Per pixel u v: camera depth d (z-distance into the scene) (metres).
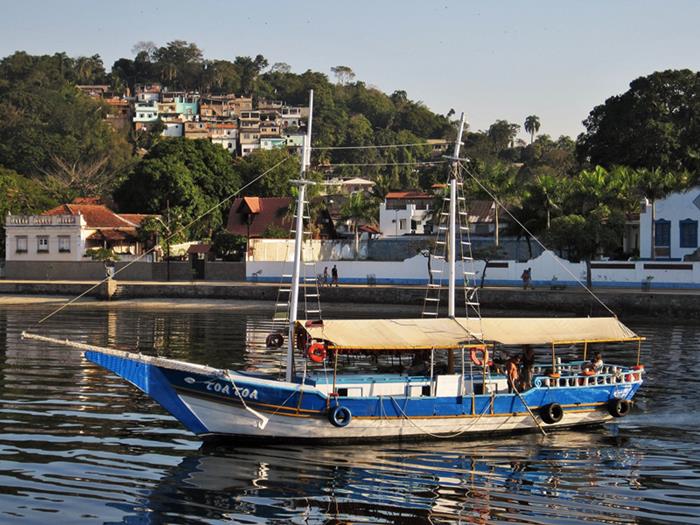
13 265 98.00
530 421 28.53
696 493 22.36
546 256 76.50
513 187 91.69
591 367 30.36
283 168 137.62
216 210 117.50
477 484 22.89
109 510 20.48
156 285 84.69
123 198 117.44
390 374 28.36
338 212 120.19
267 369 39.59
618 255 83.31
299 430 26.39
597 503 21.50
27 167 175.25
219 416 26.22
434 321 28.56
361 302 77.31
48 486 22.08
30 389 34.56
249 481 22.80
